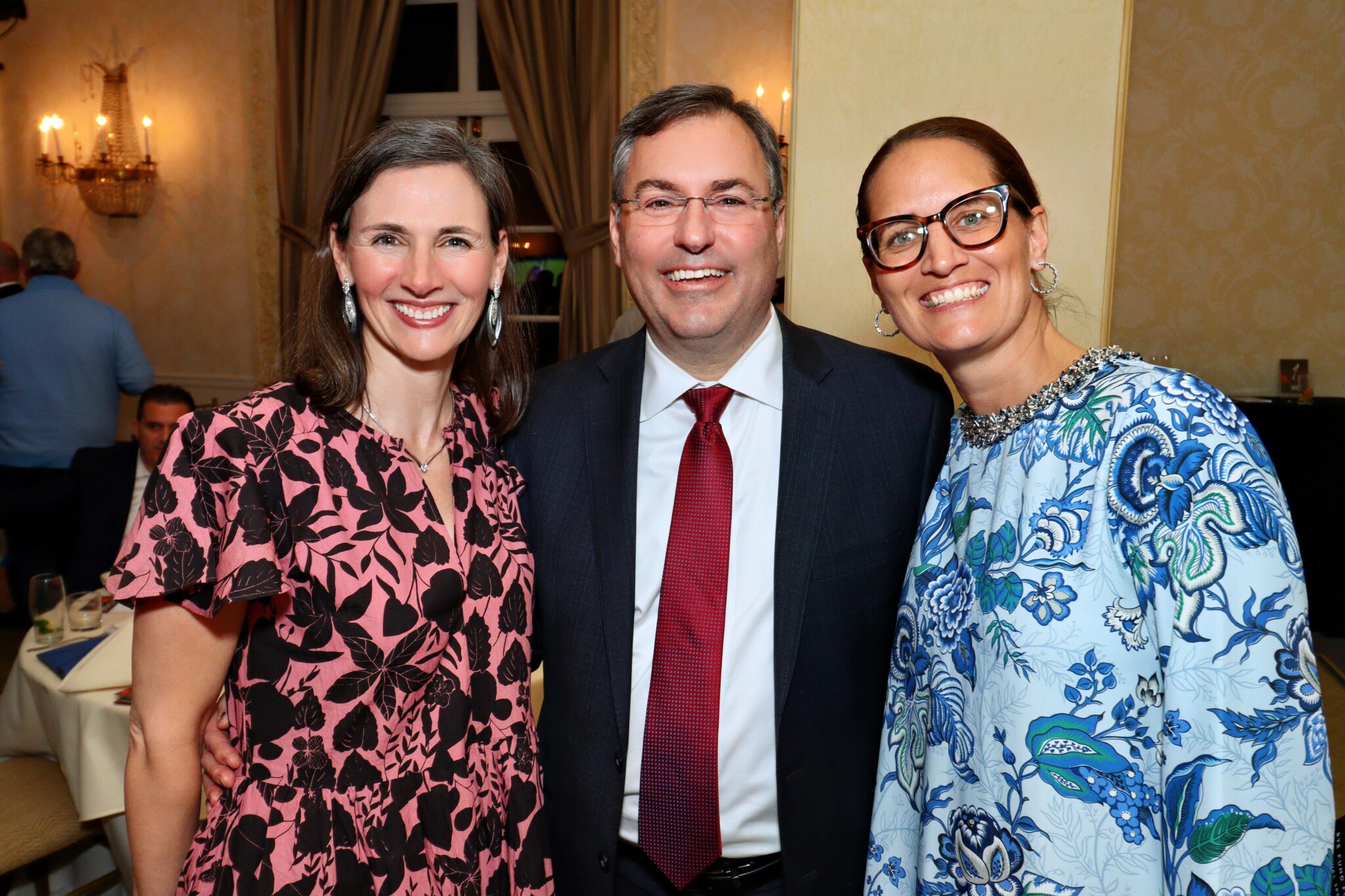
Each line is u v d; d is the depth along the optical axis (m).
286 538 1.15
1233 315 5.00
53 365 4.32
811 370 1.47
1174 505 0.97
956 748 1.13
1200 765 0.93
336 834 1.15
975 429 1.20
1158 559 0.97
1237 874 0.91
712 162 1.36
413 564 1.20
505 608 1.33
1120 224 5.09
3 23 6.07
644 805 1.36
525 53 5.39
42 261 4.38
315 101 5.69
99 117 5.90
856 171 2.20
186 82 5.89
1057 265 2.09
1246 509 0.93
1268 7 4.80
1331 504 4.42
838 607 1.37
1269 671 0.91
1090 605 1.01
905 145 1.19
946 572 1.20
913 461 1.45
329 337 1.23
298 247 5.80
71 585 3.20
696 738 1.34
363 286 1.21
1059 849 1.00
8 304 4.31
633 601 1.39
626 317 4.52
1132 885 0.99
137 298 6.12
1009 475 1.11
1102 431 1.04
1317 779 0.92
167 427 3.25
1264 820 0.91
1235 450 0.96
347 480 1.19
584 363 1.59
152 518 1.10
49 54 6.05
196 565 1.09
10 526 3.94
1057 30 2.06
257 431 1.15
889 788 1.27
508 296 1.44
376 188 1.20
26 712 2.44
